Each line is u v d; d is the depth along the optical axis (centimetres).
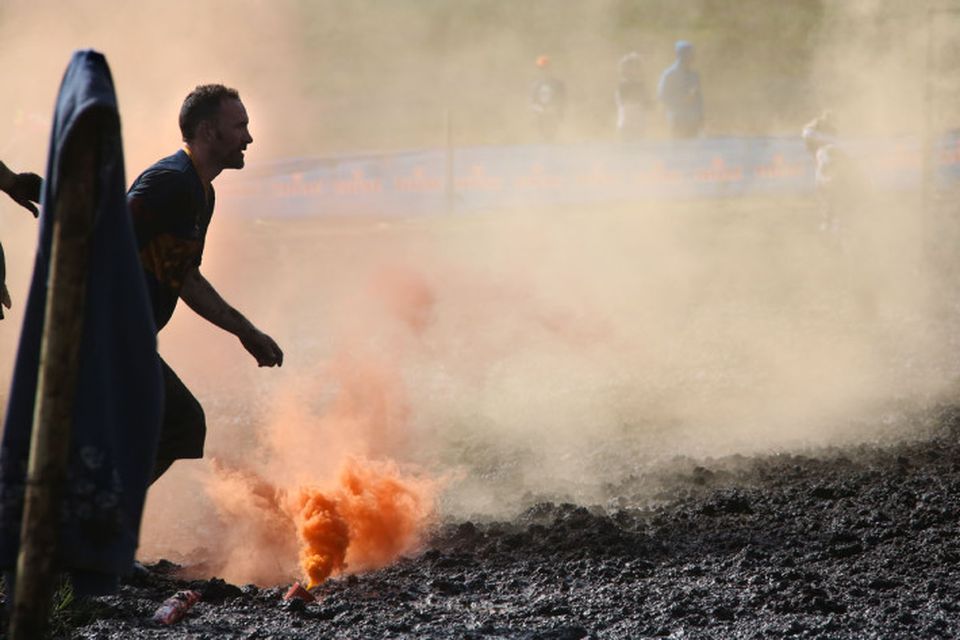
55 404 825
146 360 927
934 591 1554
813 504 1997
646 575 1647
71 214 834
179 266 1450
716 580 1603
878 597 1530
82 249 836
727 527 1880
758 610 1483
